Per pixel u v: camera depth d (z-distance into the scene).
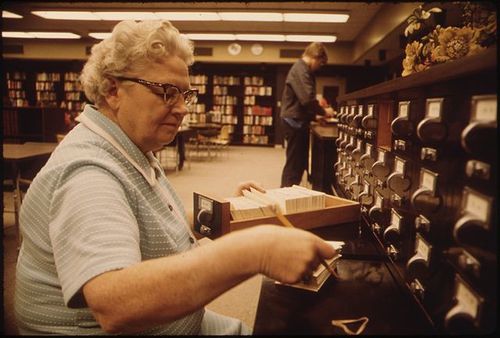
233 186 5.63
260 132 11.74
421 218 0.73
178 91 0.84
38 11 7.55
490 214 0.50
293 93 4.11
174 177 6.32
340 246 1.01
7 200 4.39
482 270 0.52
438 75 0.64
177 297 0.59
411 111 0.82
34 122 6.37
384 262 1.04
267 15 7.59
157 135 0.86
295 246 0.62
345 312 0.78
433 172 0.68
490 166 0.50
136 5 7.09
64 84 11.71
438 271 0.67
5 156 2.99
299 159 4.23
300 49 10.88
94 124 0.83
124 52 0.79
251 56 11.06
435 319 0.67
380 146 1.17
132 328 0.60
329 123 4.56
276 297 0.85
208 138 8.66
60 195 0.69
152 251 0.82
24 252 0.81
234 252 0.61
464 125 0.58
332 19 7.70
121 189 0.74
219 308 2.29
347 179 1.74
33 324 0.78
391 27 5.91
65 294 0.61
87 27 9.53
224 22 8.71
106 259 0.61
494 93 0.49
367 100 1.39
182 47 0.85
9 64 11.59
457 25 1.18
